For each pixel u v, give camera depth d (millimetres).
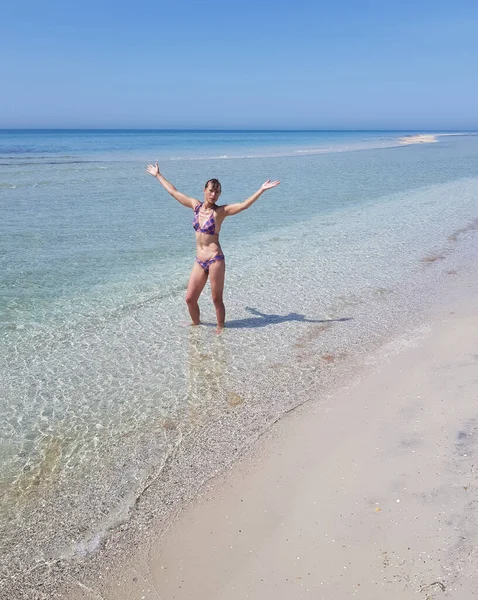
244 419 5363
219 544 3705
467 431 4840
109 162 31594
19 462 4715
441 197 19469
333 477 4336
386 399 5598
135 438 5082
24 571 3551
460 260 11008
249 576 3396
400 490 4070
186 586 3371
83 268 10320
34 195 18219
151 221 14758
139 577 3475
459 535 3547
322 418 5312
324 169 29750
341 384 6020
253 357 6750
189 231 13703
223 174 25875
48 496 4289
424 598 3084
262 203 18156
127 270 10281
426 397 5562
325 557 3480
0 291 8930
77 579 3480
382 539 3582
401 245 12344
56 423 5320
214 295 7363
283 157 38969
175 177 24078
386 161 36062
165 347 7027
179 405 5648
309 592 3219
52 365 6496
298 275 10094
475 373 6047
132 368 6457
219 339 7281
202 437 5074
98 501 4227
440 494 3984
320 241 12766
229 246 12250
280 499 4133
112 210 16141
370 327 7652
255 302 8688
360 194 20297
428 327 7566
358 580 3270
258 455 4754
